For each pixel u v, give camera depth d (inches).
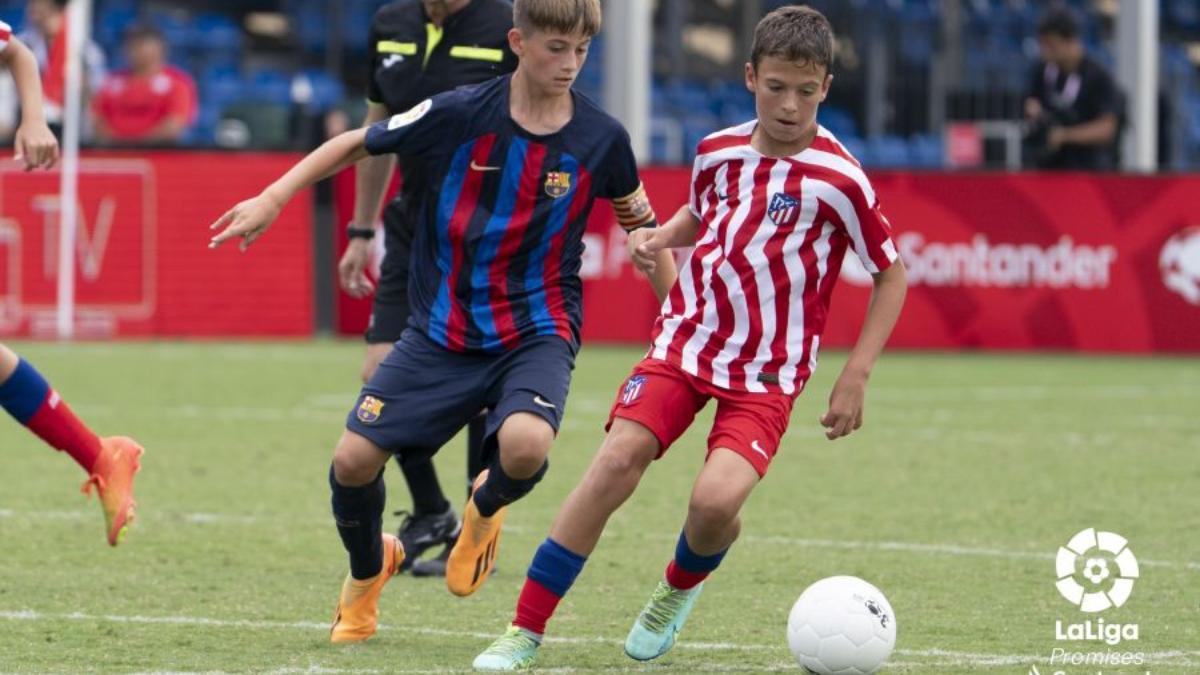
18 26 3048.7
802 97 687.1
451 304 735.7
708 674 688.4
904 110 3383.4
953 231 2180.1
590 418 1539.1
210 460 1286.9
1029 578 897.5
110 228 2130.9
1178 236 2151.8
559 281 745.6
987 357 2133.4
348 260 949.2
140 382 1745.8
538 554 695.7
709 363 697.6
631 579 896.9
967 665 699.4
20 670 677.9
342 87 3196.4
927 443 1417.3
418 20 929.5
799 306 701.3
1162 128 3265.3
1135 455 1358.3
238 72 3176.7
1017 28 3629.4
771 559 946.7
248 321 2176.4
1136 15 2546.8
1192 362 2094.0
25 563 914.1
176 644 732.0
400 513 926.4
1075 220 2169.0
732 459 681.0
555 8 705.0
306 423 1487.5
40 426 702.5
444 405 731.4
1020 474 1259.8
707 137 722.8
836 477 1242.6
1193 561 944.9
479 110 731.4
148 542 983.0
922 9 3481.8
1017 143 2854.3
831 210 697.6
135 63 2443.4
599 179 741.9
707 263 706.2
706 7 3548.2
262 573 902.4
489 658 687.7
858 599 665.0
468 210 733.9
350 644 738.8
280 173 2161.7
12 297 2103.8
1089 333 2171.5
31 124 789.2
